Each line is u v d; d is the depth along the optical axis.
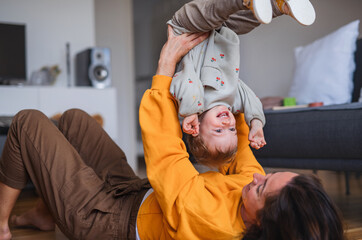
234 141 0.94
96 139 1.37
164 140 0.90
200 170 1.71
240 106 1.02
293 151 1.73
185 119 0.89
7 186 1.14
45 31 3.98
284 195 0.73
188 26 0.94
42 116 1.14
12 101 3.38
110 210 1.00
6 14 3.82
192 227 0.83
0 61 3.65
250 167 1.07
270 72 3.64
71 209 1.00
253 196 0.80
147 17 6.54
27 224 1.51
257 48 3.77
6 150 1.13
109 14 4.46
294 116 1.73
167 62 0.96
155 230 0.93
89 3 4.17
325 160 1.62
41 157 1.06
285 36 3.52
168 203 0.85
